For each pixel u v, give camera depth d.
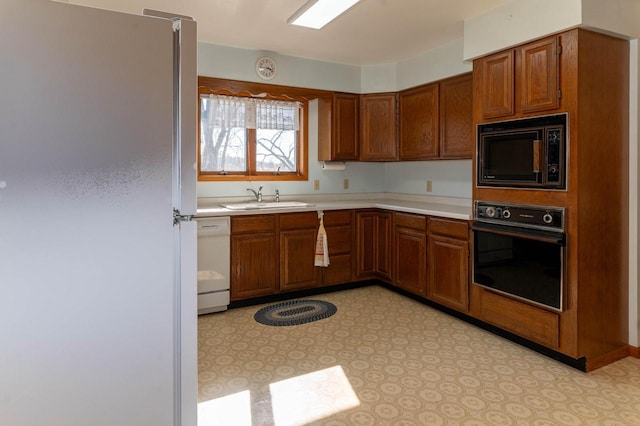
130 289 0.88
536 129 2.68
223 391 2.31
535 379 2.43
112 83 0.84
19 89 0.76
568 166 2.52
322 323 3.37
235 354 2.79
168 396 0.93
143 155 0.88
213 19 3.14
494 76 2.98
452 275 3.41
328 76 4.34
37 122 0.78
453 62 3.73
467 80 3.62
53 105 0.79
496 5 2.90
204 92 3.95
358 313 3.60
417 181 4.61
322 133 4.53
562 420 2.02
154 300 0.91
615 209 2.67
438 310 3.66
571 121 2.49
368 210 4.33
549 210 2.61
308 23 3.00
